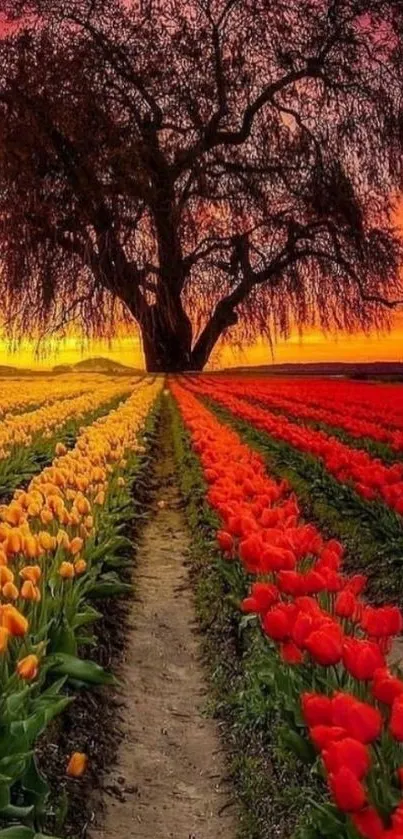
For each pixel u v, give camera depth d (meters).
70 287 40.41
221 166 42.34
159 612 8.20
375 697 3.49
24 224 38.69
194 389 38.25
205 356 46.47
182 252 41.91
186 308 44.53
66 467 9.05
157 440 20.25
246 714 5.48
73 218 39.22
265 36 41.72
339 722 3.10
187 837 4.65
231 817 4.83
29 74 37.38
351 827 3.22
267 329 46.22
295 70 42.34
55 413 20.14
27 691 4.18
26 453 13.88
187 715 6.13
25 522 6.13
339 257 45.50
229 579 7.02
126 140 39.25
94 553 7.12
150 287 41.62
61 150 38.22
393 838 2.60
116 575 7.67
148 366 46.88
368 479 9.29
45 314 40.47
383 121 42.69
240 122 42.22
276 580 5.18
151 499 13.42
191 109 40.94
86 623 6.69
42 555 5.90
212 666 6.82
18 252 39.16
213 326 45.44
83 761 4.33
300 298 46.06
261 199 43.22
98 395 29.88
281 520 6.39
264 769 4.98
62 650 5.36
